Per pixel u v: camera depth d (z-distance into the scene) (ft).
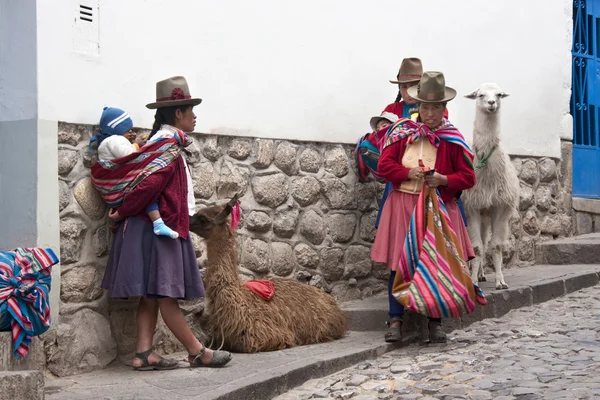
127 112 17.81
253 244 20.70
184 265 16.46
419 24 25.91
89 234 16.79
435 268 18.42
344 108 23.40
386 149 19.52
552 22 31.01
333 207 22.95
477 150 22.84
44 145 15.80
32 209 15.69
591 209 32.58
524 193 29.37
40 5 15.81
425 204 18.93
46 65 15.92
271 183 21.17
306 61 22.31
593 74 34.17
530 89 29.99
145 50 18.22
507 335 19.45
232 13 20.30
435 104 19.01
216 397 13.78
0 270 14.33
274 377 15.43
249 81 20.72
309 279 22.16
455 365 16.71
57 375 15.72
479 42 28.07
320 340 19.53
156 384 14.99
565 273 26.50
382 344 19.02
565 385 14.26
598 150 34.06
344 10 23.41
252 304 18.28
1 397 12.32
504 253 28.27
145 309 16.60
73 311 16.37
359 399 14.87
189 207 16.90
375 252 19.74
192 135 19.27
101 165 16.31
